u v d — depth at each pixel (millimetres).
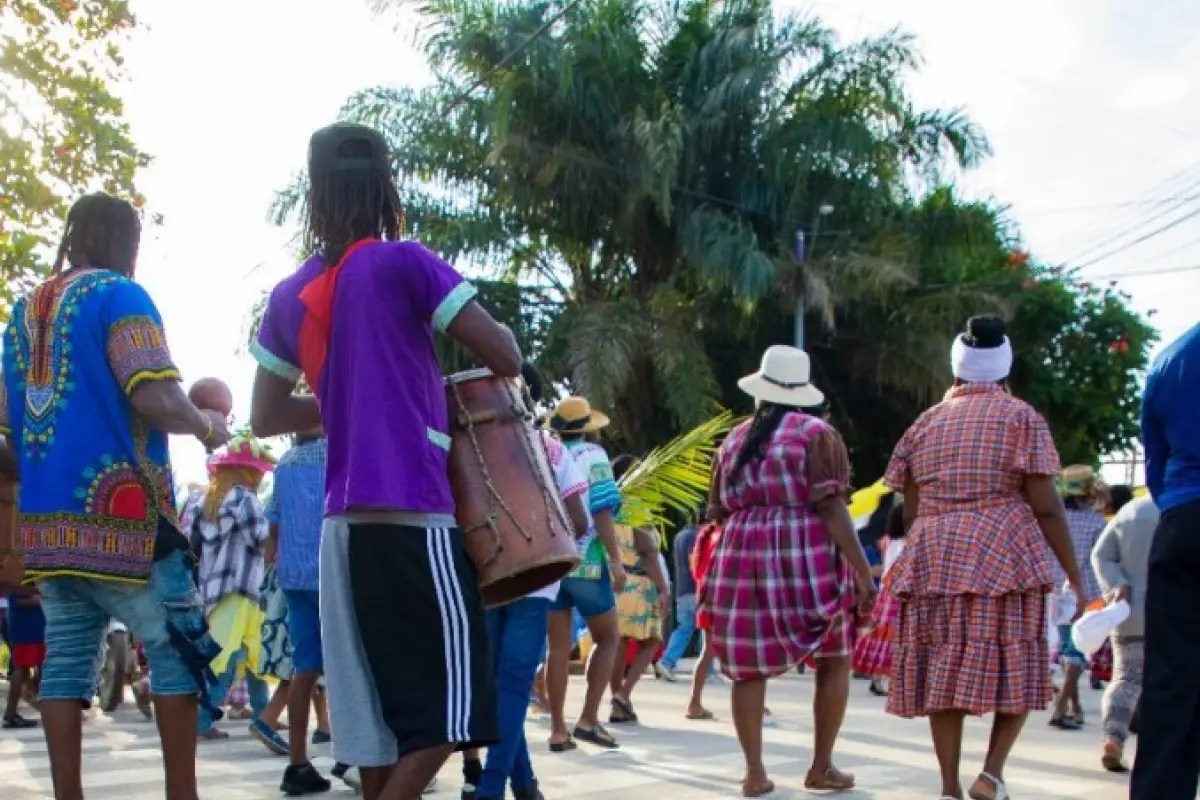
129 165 11570
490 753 5355
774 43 22594
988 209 24125
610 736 7746
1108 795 6102
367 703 3371
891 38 22953
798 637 5871
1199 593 4281
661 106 21469
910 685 5504
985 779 5465
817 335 23578
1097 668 9000
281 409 3725
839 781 6121
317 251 3633
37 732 8625
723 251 20734
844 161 22703
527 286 22906
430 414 3396
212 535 8148
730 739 8102
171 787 4047
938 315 23328
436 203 22641
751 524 5988
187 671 4059
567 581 7375
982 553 5312
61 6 11281
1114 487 10773
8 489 4625
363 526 3324
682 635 12312
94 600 4051
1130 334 25922
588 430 7391
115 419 4000
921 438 5625
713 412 20219
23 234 10930
